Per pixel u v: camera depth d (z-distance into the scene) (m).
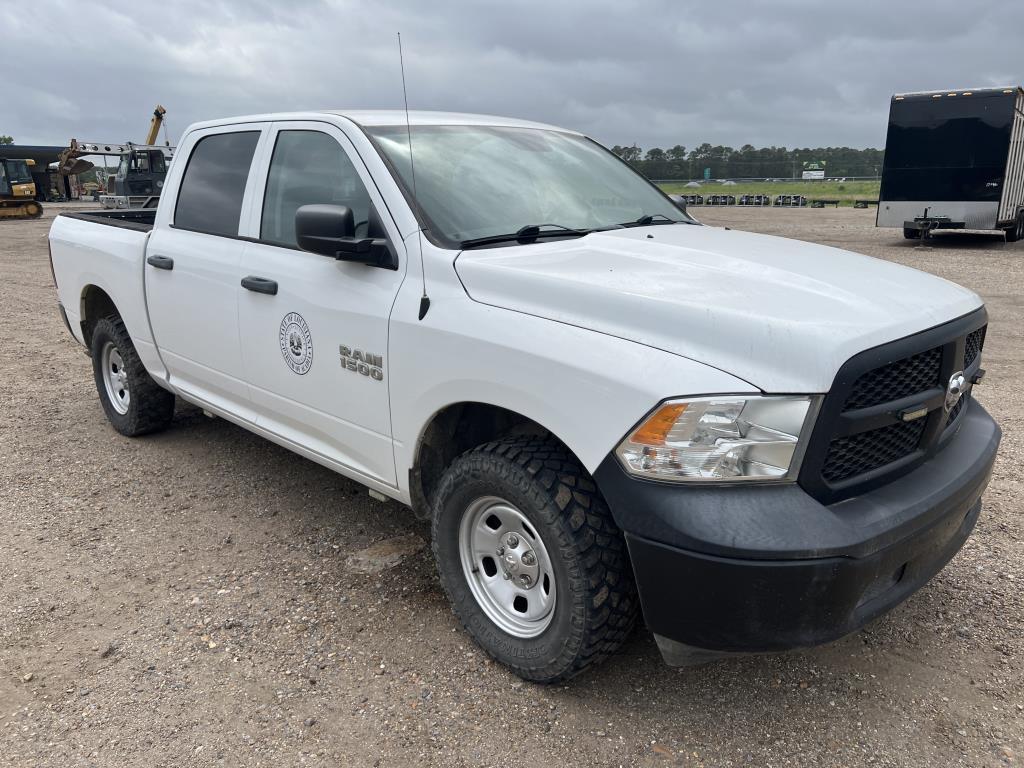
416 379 2.97
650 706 2.75
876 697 2.78
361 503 4.39
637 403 2.31
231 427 5.64
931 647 3.05
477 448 2.83
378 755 2.54
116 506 4.37
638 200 3.97
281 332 3.61
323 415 3.51
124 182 33.19
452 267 2.93
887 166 18.42
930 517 2.45
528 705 2.76
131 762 2.51
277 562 3.75
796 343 2.24
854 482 2.38
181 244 4.31
